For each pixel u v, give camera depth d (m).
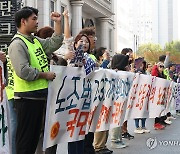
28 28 4.23
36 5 20.83
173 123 11.29
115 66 7.16
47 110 4.06
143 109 8.29
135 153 6.56
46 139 4.11
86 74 5.01
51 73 4.10
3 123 3.62
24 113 4.08
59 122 4.39
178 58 75.50
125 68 7.25
